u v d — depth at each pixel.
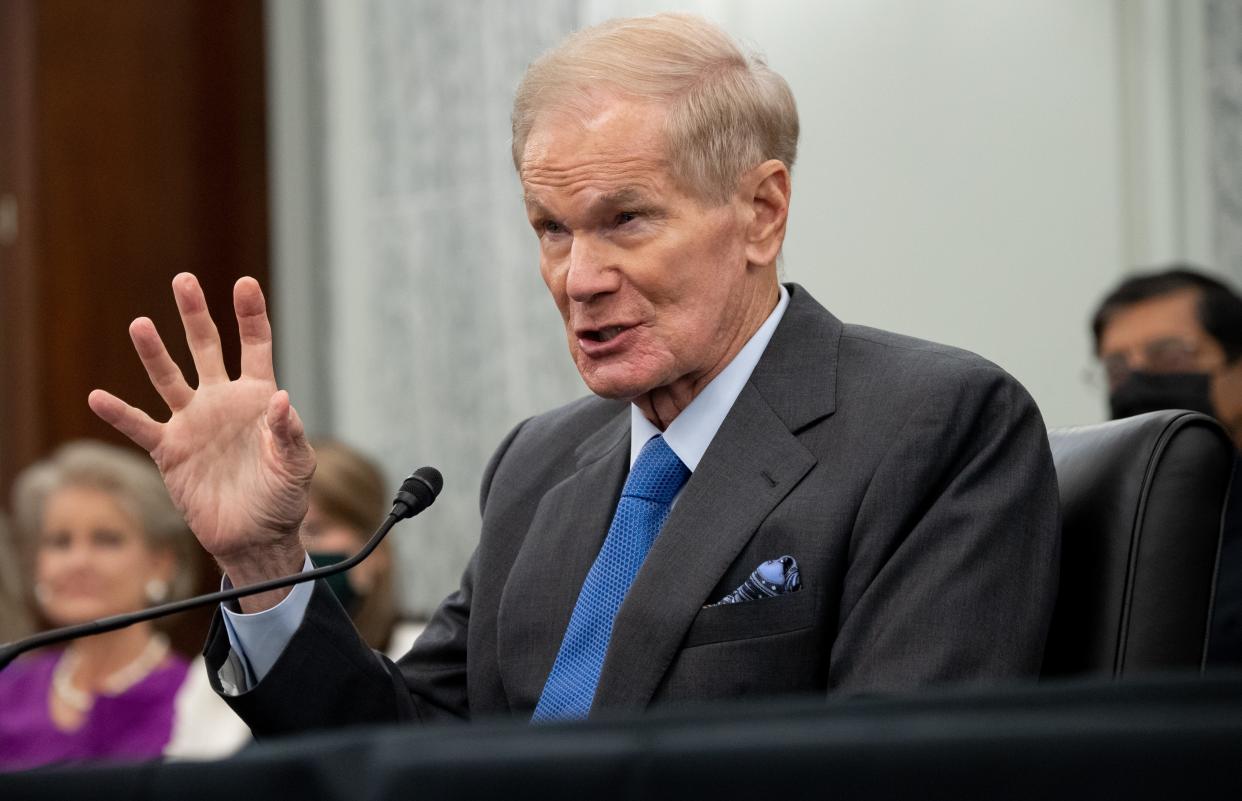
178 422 2.65
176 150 8.39
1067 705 1.12
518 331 7.68
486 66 7.80
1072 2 6.19
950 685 2.40
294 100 8.39
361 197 8.19
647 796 1.17
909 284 6.49
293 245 8.34
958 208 6.39
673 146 2.63
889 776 1.13
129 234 8.28
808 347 2.83
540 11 7.62
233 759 1.28
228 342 8.42
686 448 2.82
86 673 5.83
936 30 6.46
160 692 5.80
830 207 6.68
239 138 8.51
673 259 2.65
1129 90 6.11
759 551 2.63
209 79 8.46
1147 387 4.71
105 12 8.27
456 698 3.11
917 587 2.50
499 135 7.76
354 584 5.33
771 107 2.75
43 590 5.88
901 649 2.46
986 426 2.65
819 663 2.58
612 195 2.62
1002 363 6.28
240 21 8.52
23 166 8.16
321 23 8.38
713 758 1.16
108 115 8.27
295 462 2.59
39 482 5.94
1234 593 4.26
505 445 3.30
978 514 2.55
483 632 2.99
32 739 5.75
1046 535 2.59
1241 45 5.98
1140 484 2.64
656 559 2.67
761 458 2.71
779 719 1.18
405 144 8.05
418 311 7.99
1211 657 4.26
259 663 2.68
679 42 2.69
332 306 8.27
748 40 2.85
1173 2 6.07
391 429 8.04
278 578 2.63
